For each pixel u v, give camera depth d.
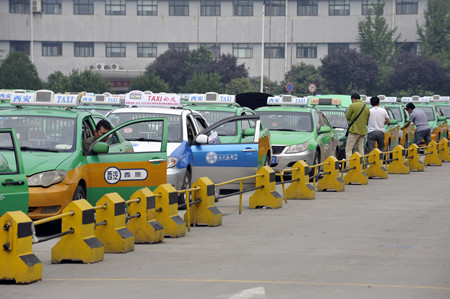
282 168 30.14
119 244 15.03
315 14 162.50
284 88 151.25
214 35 163.38
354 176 30.05
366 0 161.38
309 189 24.77
